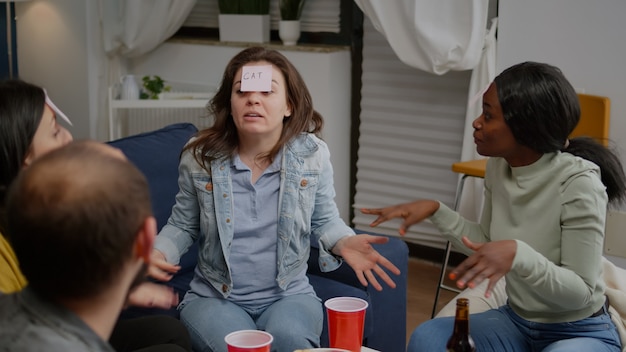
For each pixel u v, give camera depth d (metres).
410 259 4.08
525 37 3.42
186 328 2.14
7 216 1.08
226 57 4.24
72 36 4.33
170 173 2.70
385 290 2.64
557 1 3.32
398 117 3.94
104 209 1.04
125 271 1.10
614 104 3.25
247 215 2.27
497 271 1.84
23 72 4.54
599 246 1.95
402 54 3.56
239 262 2.25
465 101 3.73
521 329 2.08
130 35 4.25
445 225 2.22
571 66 3.33
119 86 4.27
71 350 1.05
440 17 3.44
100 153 1.09
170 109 4.39
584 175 1.97
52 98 4.48
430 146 3.87
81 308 1.09
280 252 2.26
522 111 1.96
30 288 1.10
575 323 2.01
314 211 2.35
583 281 1.93
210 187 2.27
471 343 1.67
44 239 1.04
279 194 2.27
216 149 2.27
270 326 2.11
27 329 1.06
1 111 1.76
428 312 3.48
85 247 1.04
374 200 4.10
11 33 4.41
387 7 3.55
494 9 3.61
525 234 2.04
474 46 3.41
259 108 2.19
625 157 3.24
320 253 2.29
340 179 4.14
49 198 1.03
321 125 2.41
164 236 2.29
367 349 2.07
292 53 4.03
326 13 4.07
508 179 2.10
